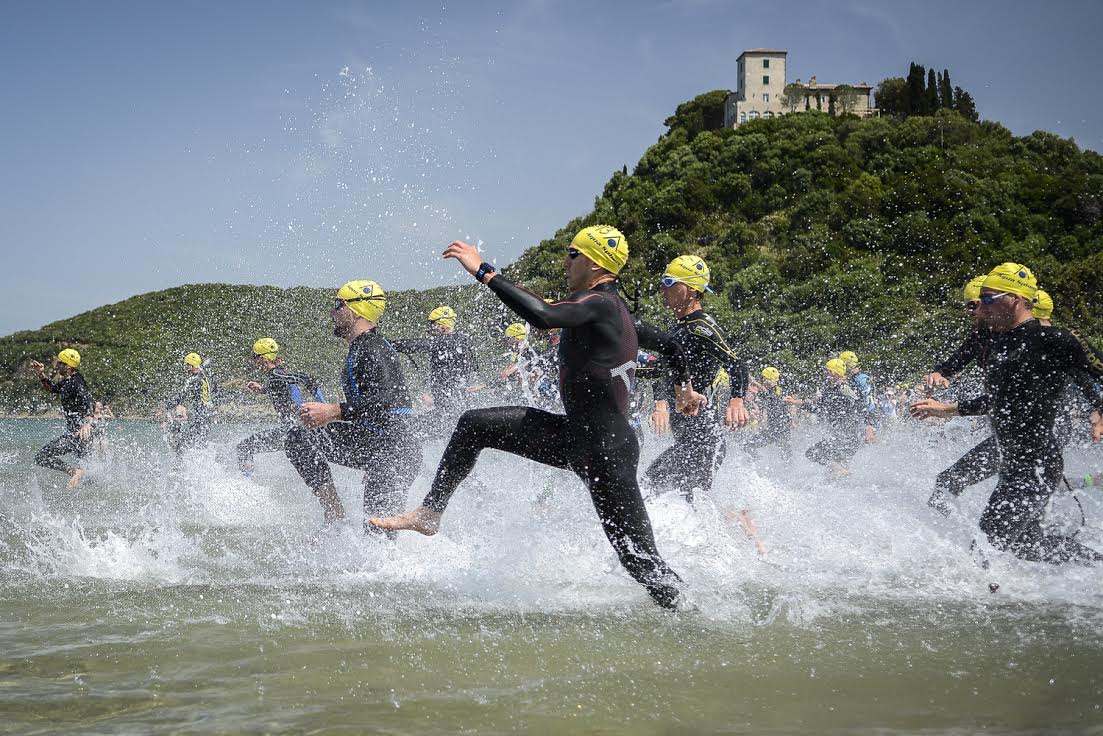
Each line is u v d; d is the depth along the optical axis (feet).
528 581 13.51
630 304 12.96
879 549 15.96
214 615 11.60
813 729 7.50
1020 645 10.03
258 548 17.44
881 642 10.19
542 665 9.34
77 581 13.99
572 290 12.59
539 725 7.60
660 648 9.99
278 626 11.01
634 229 204.44
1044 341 15.28
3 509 23.80
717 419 16.96
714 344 16.60
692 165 219.00
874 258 152.97
